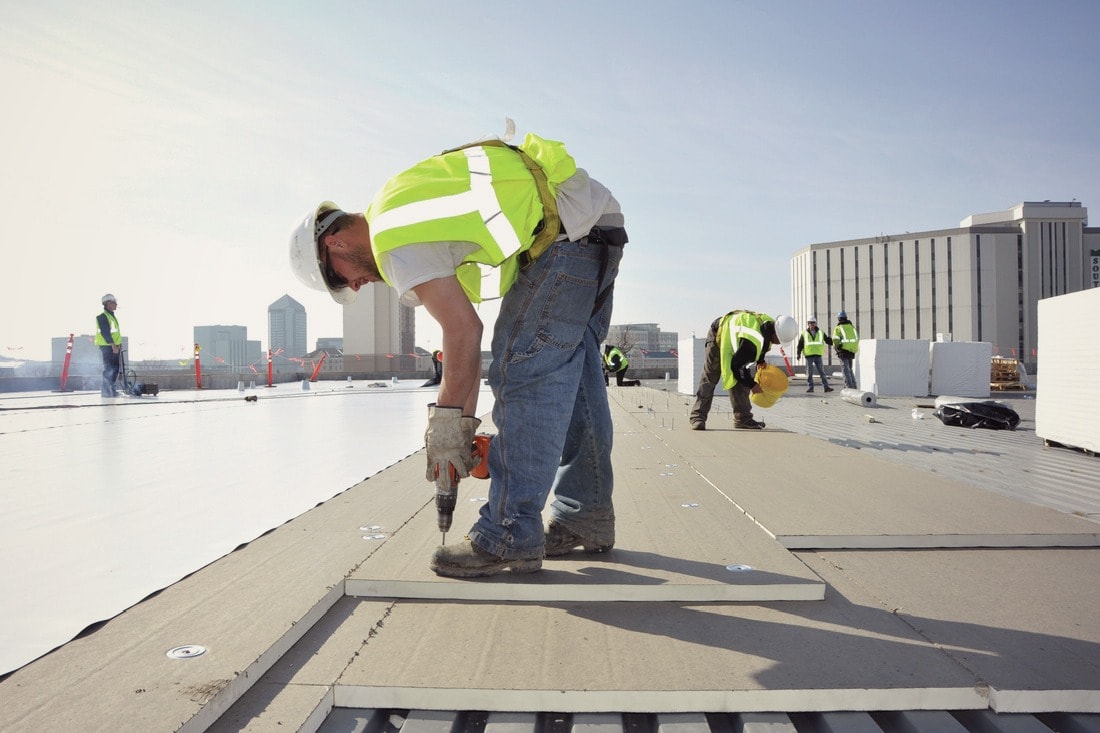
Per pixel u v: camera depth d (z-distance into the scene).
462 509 2.73
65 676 1.30
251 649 1.42
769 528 2.44
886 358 12.59
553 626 1.66
